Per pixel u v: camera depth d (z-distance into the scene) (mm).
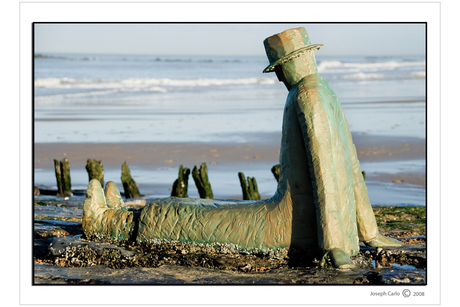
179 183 11328
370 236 6680
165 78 53750
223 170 15828
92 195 7352
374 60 76625
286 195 6246
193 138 21453
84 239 7277
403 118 25250
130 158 17766
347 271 6105
